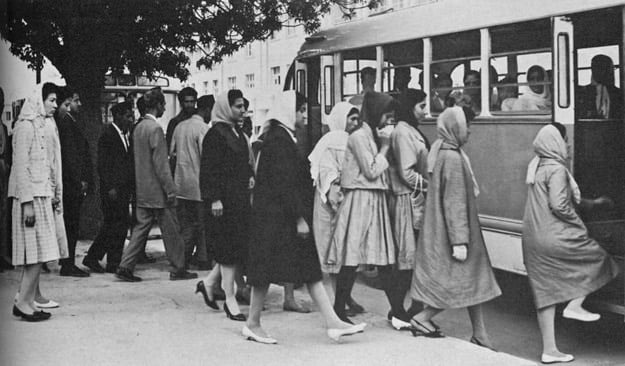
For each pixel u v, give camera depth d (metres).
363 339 6.77
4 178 9.64
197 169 9.79
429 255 6.73
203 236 10.05
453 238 6.61
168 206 9.28
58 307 7.86
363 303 9.13
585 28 7.69
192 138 9.80
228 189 7.15
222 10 12.65
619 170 7.66
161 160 9.19
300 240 6.36
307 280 6.36
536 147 6.84
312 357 6.15
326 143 7.73
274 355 6.21
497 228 8.34
